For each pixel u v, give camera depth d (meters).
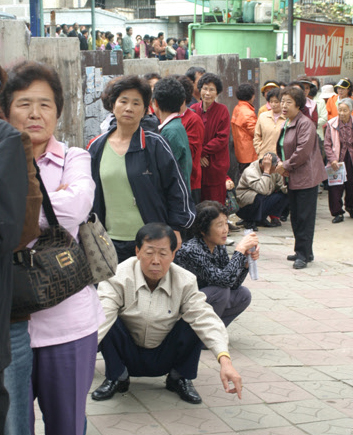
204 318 3.64
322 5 20.39
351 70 17.00
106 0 36.75
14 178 1.96
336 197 9.70
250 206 8.92
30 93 2.56
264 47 14.21
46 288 2.31
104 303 3.63
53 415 2.61
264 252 8.05
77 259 2.44
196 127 6.62
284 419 3.76
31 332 2.52
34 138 2.58
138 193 4.07
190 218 4.12
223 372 3.38
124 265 3.78
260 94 11.66
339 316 5.84
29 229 2.24
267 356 4.82
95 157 4.16
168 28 32.53
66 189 2.55
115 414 3.72
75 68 7.35
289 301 6.22
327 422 3.75
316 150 7.21
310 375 4.49
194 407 3.87
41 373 2.57
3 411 2.04
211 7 15.05
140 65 8.71
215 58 9.88
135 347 3.88
